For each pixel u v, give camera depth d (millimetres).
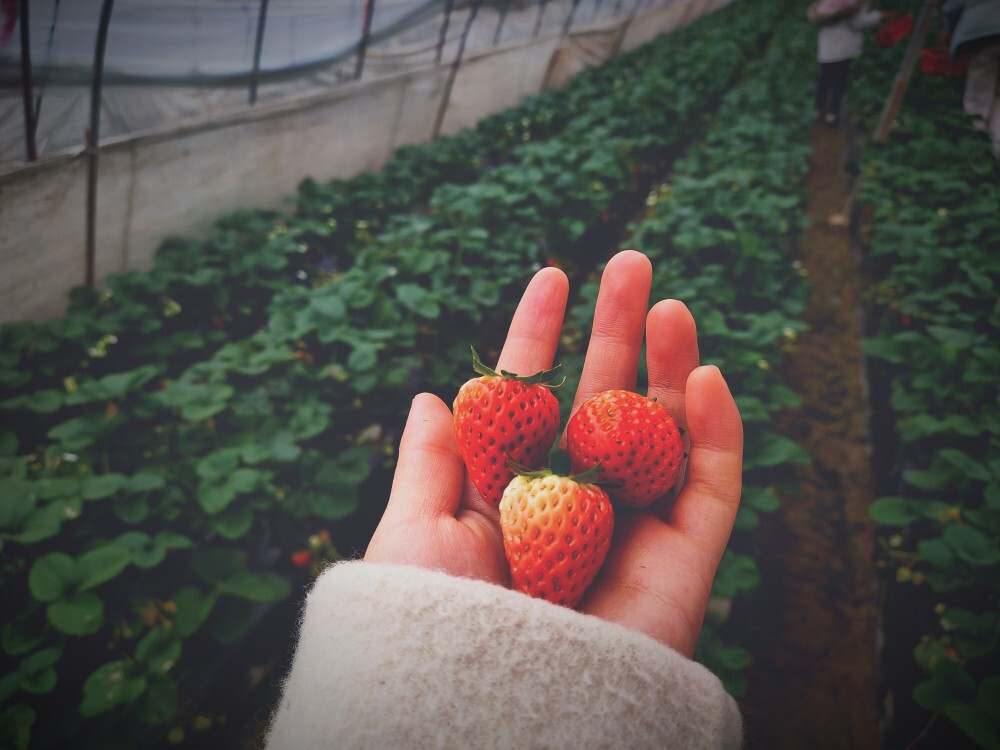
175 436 500
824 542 509
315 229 827
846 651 439
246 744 385
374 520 511
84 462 466
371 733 138
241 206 867
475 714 139
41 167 610
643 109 1329
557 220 869
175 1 659
